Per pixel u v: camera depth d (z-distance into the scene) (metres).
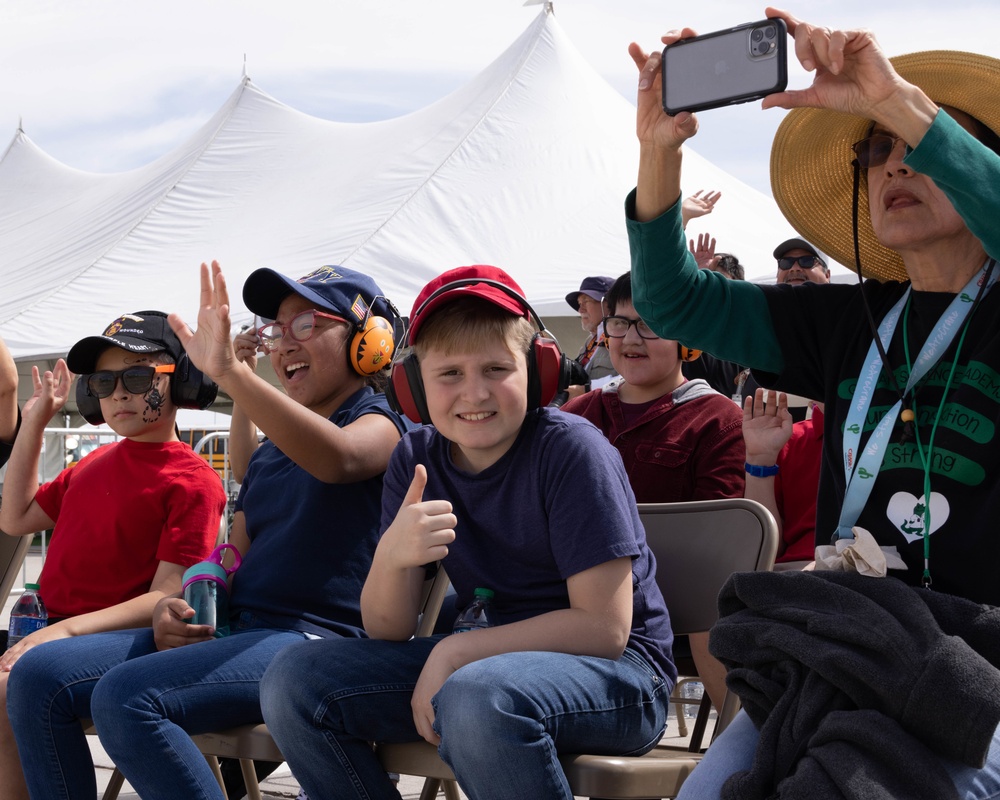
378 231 14.44
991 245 1.82
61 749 2.52
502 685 1.92
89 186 21.52
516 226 14.57
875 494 1.89
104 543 3.08
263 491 2.92
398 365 2.38
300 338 2.95
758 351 2.20
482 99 16.72
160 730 2.33
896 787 1.53
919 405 1.90
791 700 1.68
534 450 2.23
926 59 2.03
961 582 1.78
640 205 2.16
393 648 2.23
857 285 2.13
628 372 3.45
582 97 16.72
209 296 2.48
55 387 3.39
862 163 2.01
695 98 1.83
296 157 17.80
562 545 2.14
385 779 2.17
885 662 1.62
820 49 1.73
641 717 2.11
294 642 2.44
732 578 1.84
